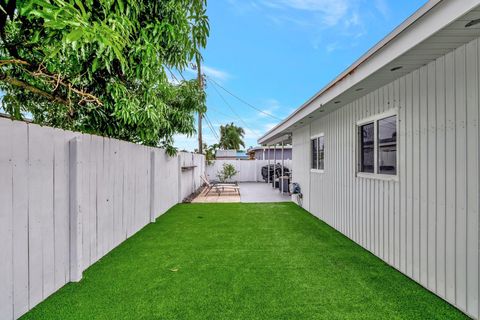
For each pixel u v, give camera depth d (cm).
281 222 621
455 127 264
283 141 1237
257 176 1827
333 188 584
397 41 267
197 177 1300
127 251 416
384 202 387
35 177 261
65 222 304
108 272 337
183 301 268
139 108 422
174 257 390
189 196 1066
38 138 265
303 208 805
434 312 253
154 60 331
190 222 615
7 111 354
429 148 299
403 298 278
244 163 1819
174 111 686
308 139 782
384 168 392
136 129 495
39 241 265
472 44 242
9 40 279
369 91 420
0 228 223
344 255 405
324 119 650
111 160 425
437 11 215
